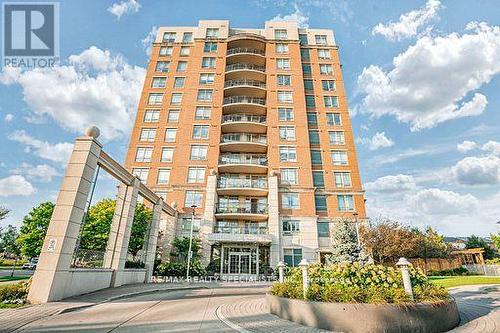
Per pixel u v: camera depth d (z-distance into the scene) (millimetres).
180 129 34250
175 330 6852
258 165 31203
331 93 36562
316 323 7270
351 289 7723
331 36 41219
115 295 12328
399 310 6844
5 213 26203
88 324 7348
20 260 43031
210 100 35250
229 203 31172
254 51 39969
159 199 21688
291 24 40969
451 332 6953
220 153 33688
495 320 8055
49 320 7773
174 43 40156
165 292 15172
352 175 31875
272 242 27656
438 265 33812
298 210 29609
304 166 31594
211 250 27625
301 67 37344
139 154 33062
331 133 34125
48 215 28141
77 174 12016
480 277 22922
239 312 9336
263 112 35656
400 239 25438
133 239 24391
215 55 38250
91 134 12797
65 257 11078
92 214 25078
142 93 36625
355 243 20172
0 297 9875
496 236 29672
